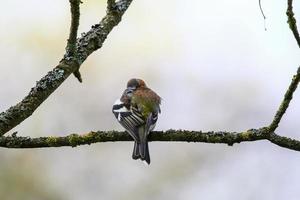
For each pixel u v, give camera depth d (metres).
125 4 10.09
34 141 9.22
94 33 9.67
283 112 8.98
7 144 9.20
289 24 8.66
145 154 11.24
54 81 9.02
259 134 9.12
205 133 9.52
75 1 8.80
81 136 9.59
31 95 8.90
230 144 9.33
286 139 9.05
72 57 9.23
